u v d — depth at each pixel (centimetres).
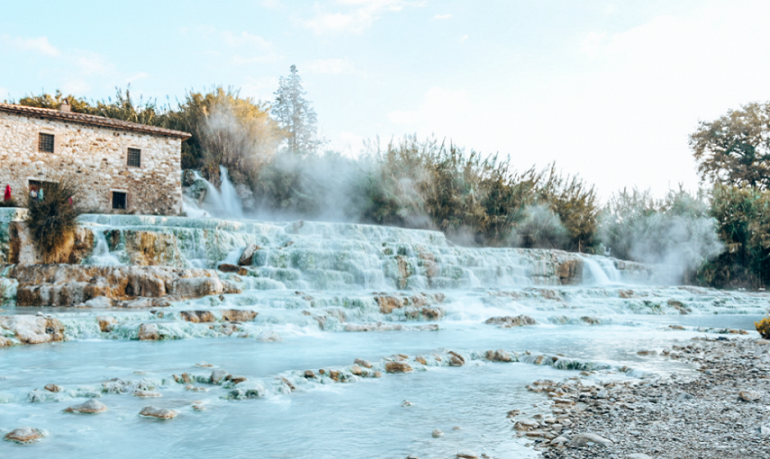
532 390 629
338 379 677
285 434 451
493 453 402
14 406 524
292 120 6950
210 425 473
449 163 3288
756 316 1752
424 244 2361
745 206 3069
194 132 3925
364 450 410
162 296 1396
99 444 417
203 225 2052
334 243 2003
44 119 2619
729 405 552
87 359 780
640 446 409
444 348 944
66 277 1378
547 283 2473
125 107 4009
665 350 937
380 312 1410
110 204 2808
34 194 2356
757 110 4869
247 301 1343
